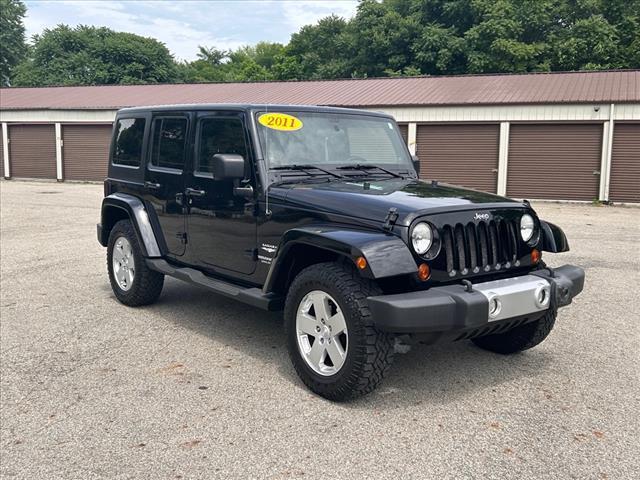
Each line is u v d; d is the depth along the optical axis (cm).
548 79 2233
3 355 488
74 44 5653
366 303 373
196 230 534
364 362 374
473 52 3559
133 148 630
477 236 405
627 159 1891
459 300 364
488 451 337
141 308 631
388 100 2156
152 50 5666
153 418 377
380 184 469
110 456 332
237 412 385
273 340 529
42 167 2731
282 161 470
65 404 397
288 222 438
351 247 370
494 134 2033
